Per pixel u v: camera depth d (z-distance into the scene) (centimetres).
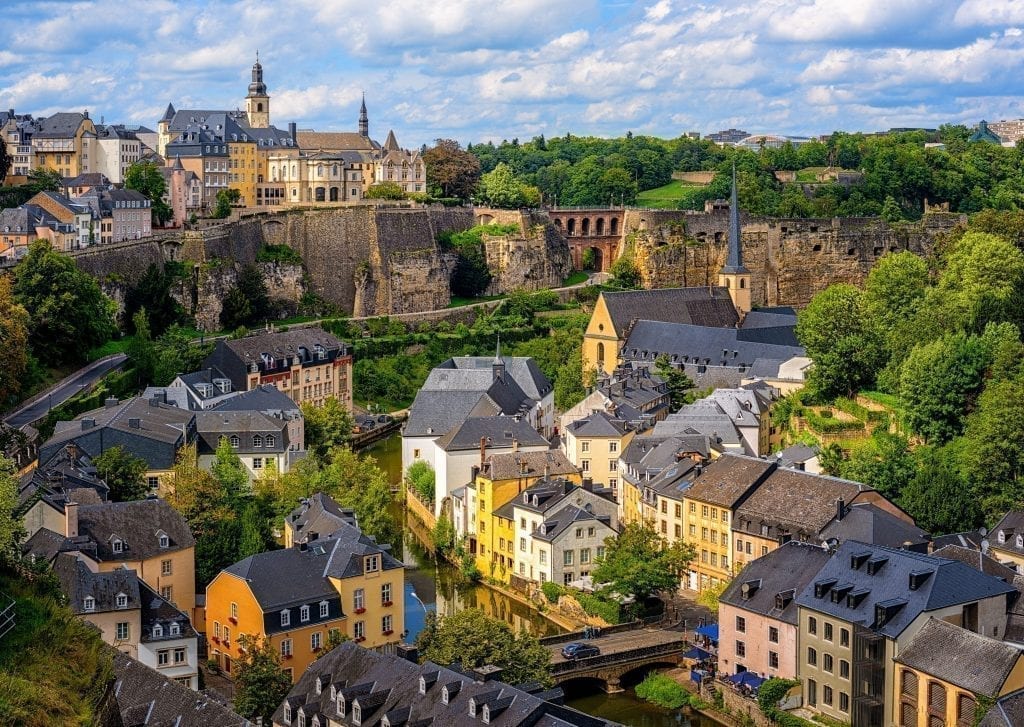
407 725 13638
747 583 17750
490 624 16325
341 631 17525
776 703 16712
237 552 19538
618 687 18212
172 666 16562
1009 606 16488
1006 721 13400
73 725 9906
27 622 11019
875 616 15938
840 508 19350
